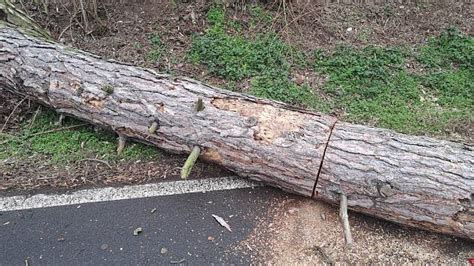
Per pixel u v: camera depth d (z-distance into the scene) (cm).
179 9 502
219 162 352
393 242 317
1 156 367
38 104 412
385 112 420
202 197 344
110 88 364
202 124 345
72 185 348
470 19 521
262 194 348
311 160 324
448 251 312
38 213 328
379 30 504
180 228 321
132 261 299
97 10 498
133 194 343
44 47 400
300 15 489
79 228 319
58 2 507
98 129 394
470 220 299
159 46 468
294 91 432
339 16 513
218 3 502
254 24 495
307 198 345
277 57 461
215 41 470
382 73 453
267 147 331
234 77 442
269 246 312
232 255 306
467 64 468
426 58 473
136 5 506
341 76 450
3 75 403
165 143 361
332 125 335
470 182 299
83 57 391
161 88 363
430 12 527
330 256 307
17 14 438
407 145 320
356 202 321
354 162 317
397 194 308
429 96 442
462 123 411
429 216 307
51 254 303
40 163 363
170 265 298
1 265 296
